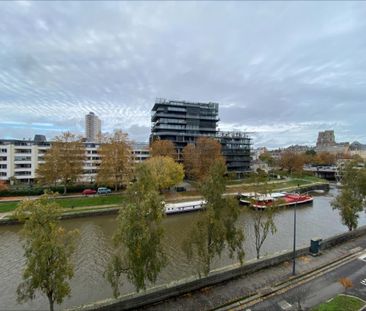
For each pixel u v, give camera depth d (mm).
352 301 21219
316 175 145000
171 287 22438
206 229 24594
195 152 88875
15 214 18141
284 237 43875
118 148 73250
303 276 26141
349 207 40062
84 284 28141
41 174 69062
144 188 20734
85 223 51750
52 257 18141
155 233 20688
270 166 172500
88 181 91938
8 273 30578
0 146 83250
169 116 110875
